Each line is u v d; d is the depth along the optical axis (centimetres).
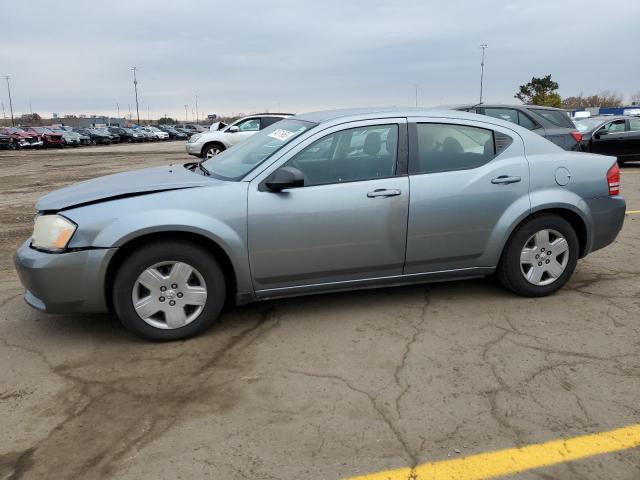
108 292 377
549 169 440
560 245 449
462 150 429
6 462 255
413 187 407
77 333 400
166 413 296
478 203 421
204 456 259
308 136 399
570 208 442
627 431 275
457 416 290
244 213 377
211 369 345
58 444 269
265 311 437
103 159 2375
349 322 414
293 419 288
